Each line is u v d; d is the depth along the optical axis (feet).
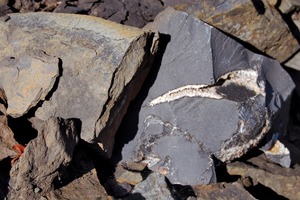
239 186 2.60
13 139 2.44
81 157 2.55
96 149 2.58
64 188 2.44
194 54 2.57
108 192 2.56
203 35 2.55
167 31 2.64
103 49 2.46
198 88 2.60
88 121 2.45
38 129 2.55
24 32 2.58
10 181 2.39
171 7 2.70
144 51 2.49
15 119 2.55
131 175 2.62
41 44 2.54
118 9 2.83
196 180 2.59
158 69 2.65
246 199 2.56
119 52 2.44
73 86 2.47
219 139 2.59
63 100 2.48
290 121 3.32
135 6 2.86
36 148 2.33
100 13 2.81
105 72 2.43
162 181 2.55
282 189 2.71
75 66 2.47
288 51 3.01
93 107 2.44
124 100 2.54
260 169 2.73
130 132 2.70
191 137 2.61
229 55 2.60
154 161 2.69
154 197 2.51
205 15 2.80
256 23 2.83
